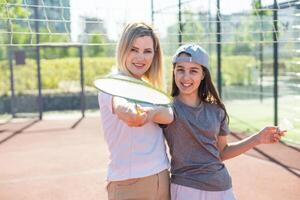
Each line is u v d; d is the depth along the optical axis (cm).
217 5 864
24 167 644
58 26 1130
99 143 826
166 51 1030
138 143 211
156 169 214
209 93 249
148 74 226
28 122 1128
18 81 1416
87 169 621
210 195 235
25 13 1042
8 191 523
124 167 210
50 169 628
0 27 980
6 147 804
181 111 233
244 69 1492
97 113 1302
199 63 235
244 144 257
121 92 187
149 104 188
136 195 212
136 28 212
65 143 832
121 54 212
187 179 234
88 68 1546
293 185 514
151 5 844
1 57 1395
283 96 1370
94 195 500
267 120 1027
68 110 1384
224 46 1527
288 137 802
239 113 1149
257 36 1339
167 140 240
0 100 1280
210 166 235
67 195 502
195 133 232
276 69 838
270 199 466
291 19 855
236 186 515
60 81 1495
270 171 577
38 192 516
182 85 238
